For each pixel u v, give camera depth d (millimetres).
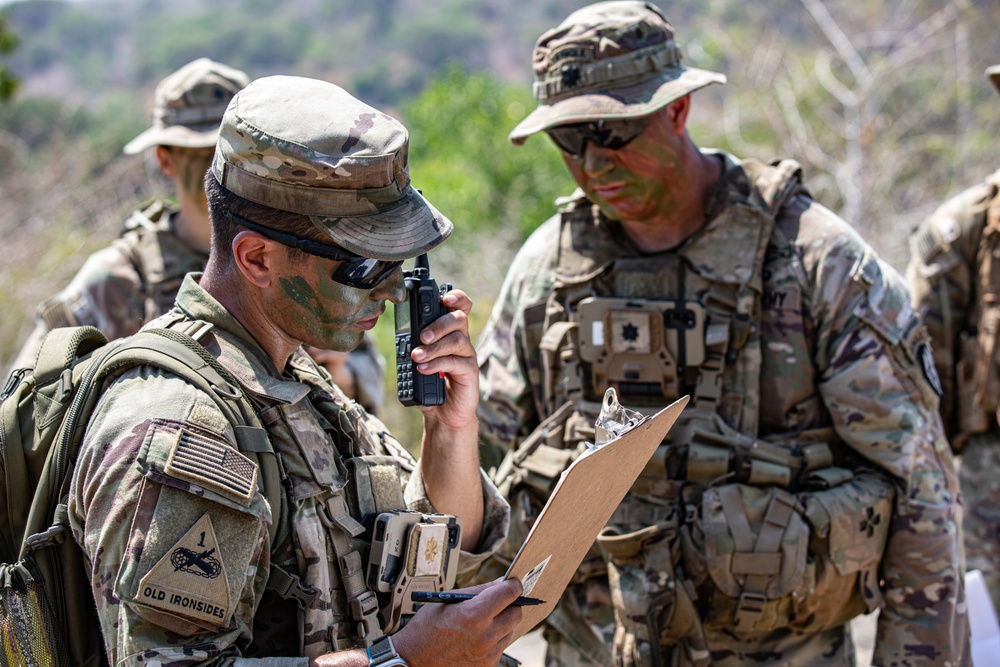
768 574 3740
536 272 4348
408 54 75125
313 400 2803
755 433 3934
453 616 2410
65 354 2652
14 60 79125
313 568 2518
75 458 2482
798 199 4070
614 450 2395
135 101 42938
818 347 3912
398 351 2898
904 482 3842
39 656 2457
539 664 5840
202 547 2285
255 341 2664
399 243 2529
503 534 3178
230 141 2539
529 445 4172
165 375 2449
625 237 4246
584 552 2789
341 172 2477
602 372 4078
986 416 5395
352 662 2379
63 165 13688
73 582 2508
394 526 2674
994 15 15562
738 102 14469
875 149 12656
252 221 2541
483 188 14781
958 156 13172
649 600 3824
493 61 72500
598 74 3930
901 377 3850
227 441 2410
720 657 3979
